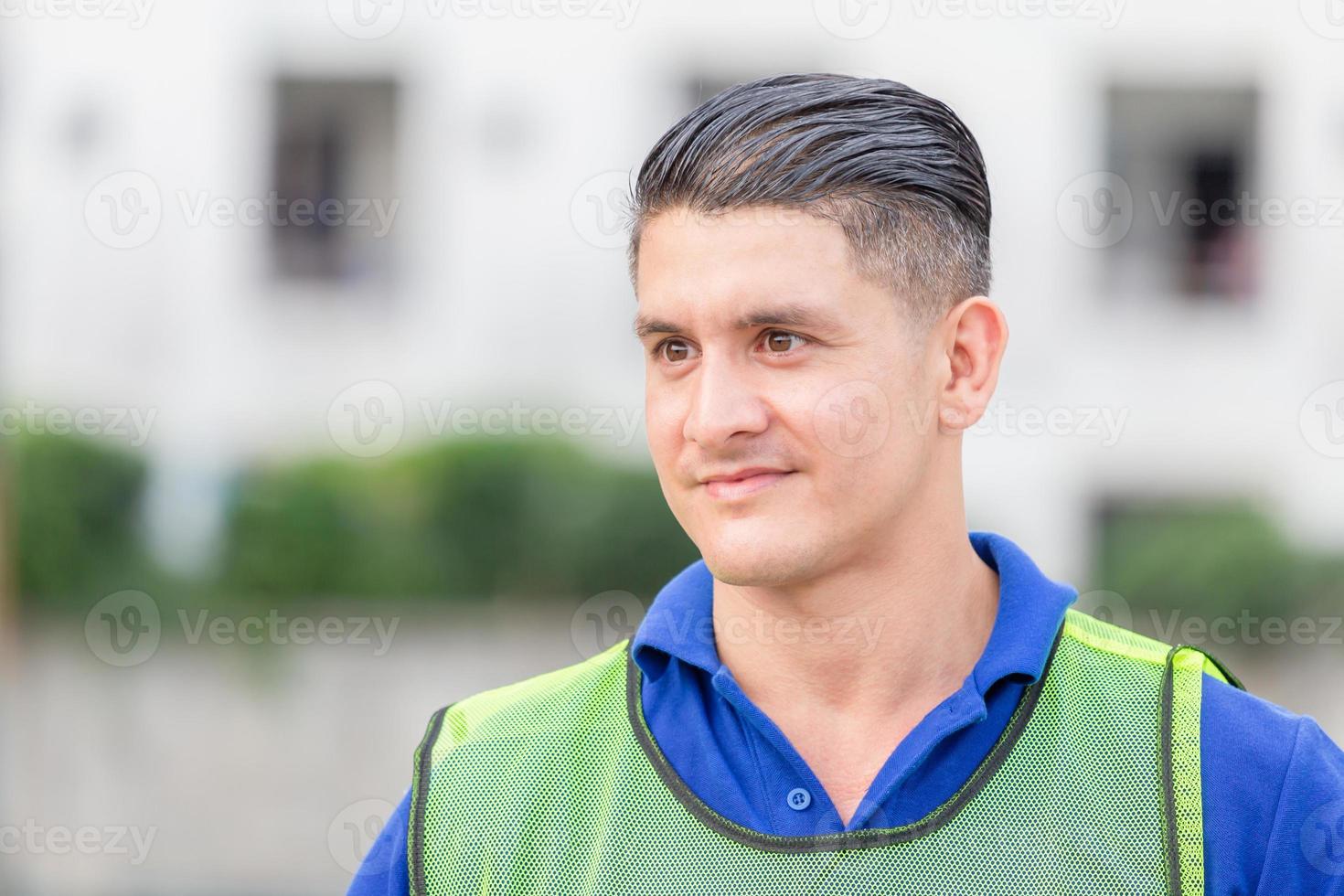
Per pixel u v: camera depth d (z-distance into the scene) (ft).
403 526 94.27
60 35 98.89
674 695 13.03
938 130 12.52
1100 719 12.48
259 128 101.96
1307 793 12.17
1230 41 100.99
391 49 102.06
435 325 102.63
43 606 80.69
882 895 11.89
